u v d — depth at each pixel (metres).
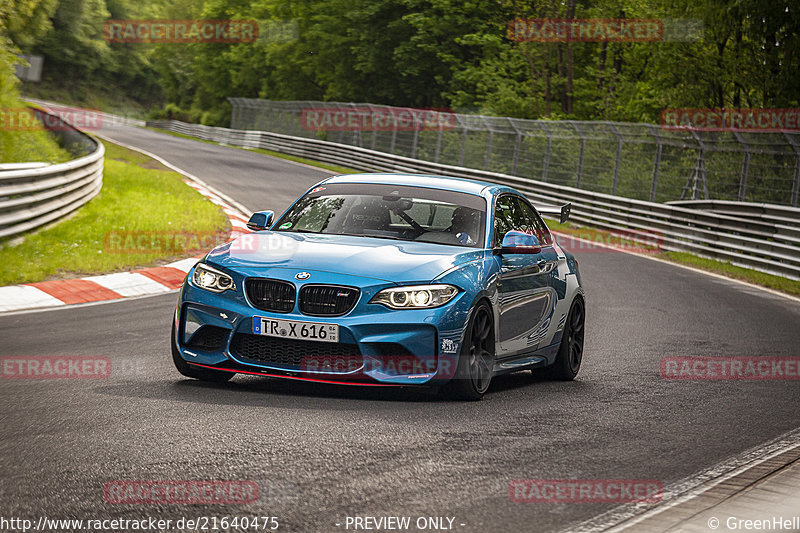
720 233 39.59
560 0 83.31
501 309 12.97
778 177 43.25
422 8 100.94
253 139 104.06
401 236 13.38
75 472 8.23
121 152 68.94
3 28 48.50
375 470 8.55
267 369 11.62
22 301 20.98
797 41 57.47
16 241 26.97
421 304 11.59
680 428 11.45
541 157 61.31
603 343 19.06
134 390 12.13
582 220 51.31
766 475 9.16
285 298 11.62
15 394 11.80
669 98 66.25
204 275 12.23
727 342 19.88
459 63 95.75
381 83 108.12
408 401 11.91
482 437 10.12
